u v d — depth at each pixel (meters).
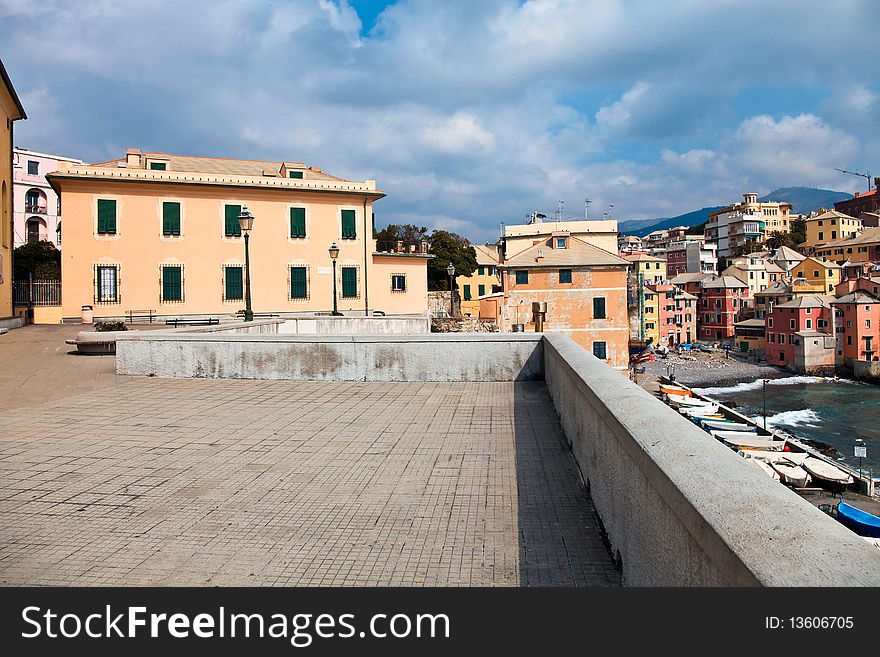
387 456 6.02
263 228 37.75
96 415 7.93
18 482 5.23
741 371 86.00
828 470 33.25
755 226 143.62
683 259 140.12
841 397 68.81
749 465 2.23
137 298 34.72
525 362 10.59
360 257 40.25
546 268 50.97
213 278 36.47
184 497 4.86
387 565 3.62
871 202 151.25
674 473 2.27
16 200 70.12
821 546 1.50
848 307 82.31
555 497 4.77
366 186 40.38
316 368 10.84
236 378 11.04
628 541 3.13
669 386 65.31
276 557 3.75
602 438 4.04
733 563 1.61
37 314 32.12
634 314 74.56
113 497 4.86
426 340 10.67
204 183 35.81
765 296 103.88
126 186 34.50
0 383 10.52
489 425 7.31
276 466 5.70
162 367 11.29
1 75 23.19
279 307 38.09
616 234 71.06
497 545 3.88
